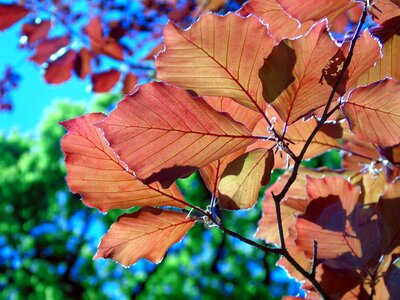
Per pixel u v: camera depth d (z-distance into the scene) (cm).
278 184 42
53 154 561
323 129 38
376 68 31
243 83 26
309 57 25
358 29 25
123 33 75
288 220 42
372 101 27
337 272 34
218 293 427
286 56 24
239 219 405
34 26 72
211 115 25
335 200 34
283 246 27
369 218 35
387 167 39
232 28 24
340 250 34
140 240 30
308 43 24
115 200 29
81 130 27
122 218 29
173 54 25
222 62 25
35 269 523
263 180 28
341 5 27
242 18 24
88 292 500
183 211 30
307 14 27
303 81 25
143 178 26
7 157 627
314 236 34
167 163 26
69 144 27
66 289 511
